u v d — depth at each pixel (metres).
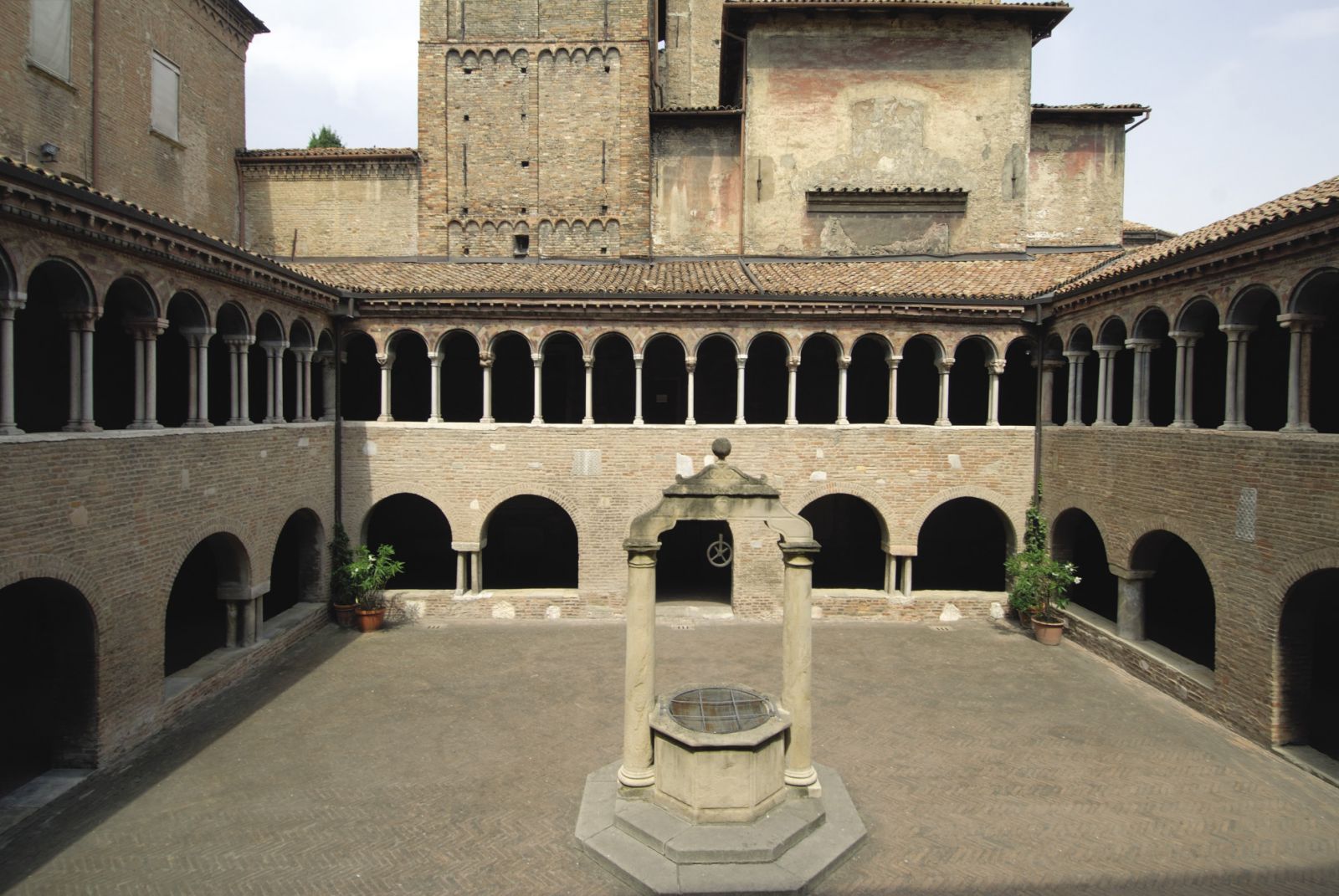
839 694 17.66
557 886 10.50
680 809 11.33
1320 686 18.77
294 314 20.47
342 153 29.48
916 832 11.91
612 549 23.27
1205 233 18.30
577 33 29.27
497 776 13.63
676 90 42.41
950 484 23.48
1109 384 20.41
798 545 11.69
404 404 28.28
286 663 19.42
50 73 20.48
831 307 22.58
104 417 20.67
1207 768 14.05
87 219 12.91
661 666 19.47
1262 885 10.66
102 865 10.91
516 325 22.91
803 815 11.42
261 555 19.03
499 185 29.56
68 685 13.60
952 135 29.20
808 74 29.17
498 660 19.80
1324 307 14.13
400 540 29.75
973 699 17.38
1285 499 14.24
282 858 11.13
